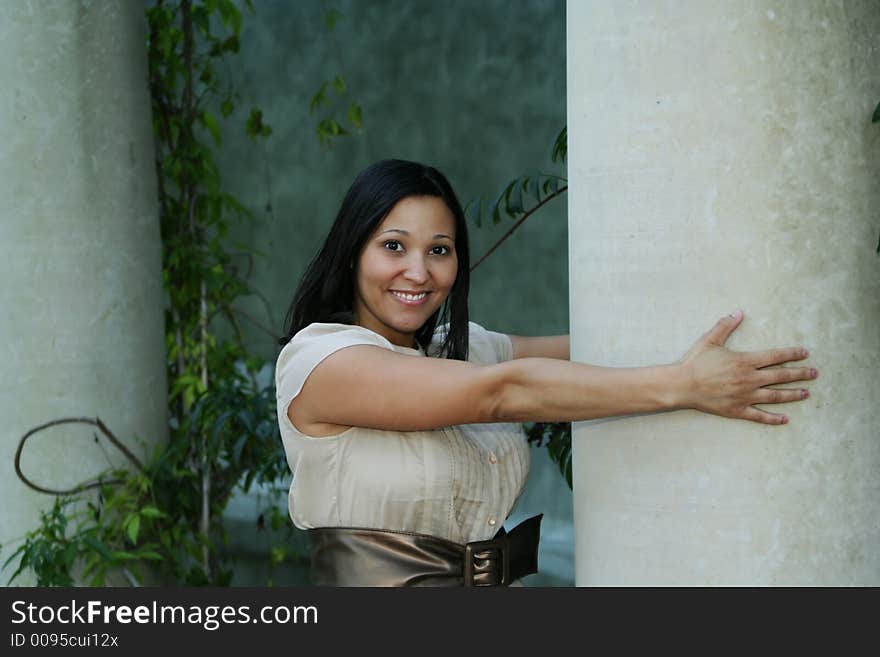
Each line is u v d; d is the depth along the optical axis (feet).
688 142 5.38
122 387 10.90
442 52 21.56
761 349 5.32
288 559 17.87
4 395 10.50
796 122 5.27
